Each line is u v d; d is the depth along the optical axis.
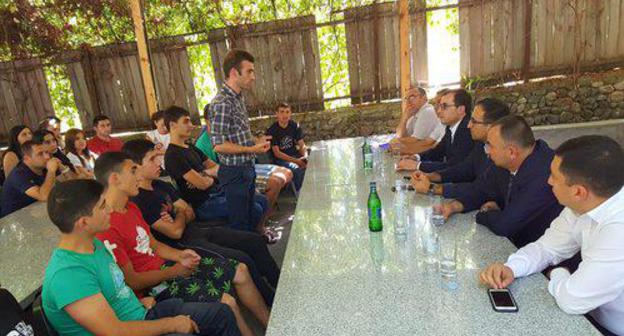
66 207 1.41
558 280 1.28
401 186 2.37
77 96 5.90
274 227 3.82
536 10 5.18
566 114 5.36
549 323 1.16
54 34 5.68
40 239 2.22
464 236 1.76
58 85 5.87
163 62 5.71
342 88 5.75
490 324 1.16
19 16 5.57
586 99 5.27
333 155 3.56
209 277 2.10
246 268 2.20
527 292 1.32
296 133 4.81
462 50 5.48
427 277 1.43
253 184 3.16
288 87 5.73
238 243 2.56
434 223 1.89
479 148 2.59
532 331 1.12
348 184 2.64
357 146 3.88
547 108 5.39
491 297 1.27
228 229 2.67
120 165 1.89
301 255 1.68
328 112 5.77
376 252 1.65
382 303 1.30
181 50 5.66
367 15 5.41
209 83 5.79
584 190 1.23
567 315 1.19
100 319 1.39
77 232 1.44
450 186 2.29
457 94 2.94
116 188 1.89
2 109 5.98
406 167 2.90
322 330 1.20
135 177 1.95
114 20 5.66
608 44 5.16
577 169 1.22
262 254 2.58
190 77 5.76
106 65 5.75
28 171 3.07
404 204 2.11
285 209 4.29
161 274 1.94
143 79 5.48
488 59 5.46
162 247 2.19
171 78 5.77
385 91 5.68
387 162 3.18
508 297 1.27
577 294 1.18
